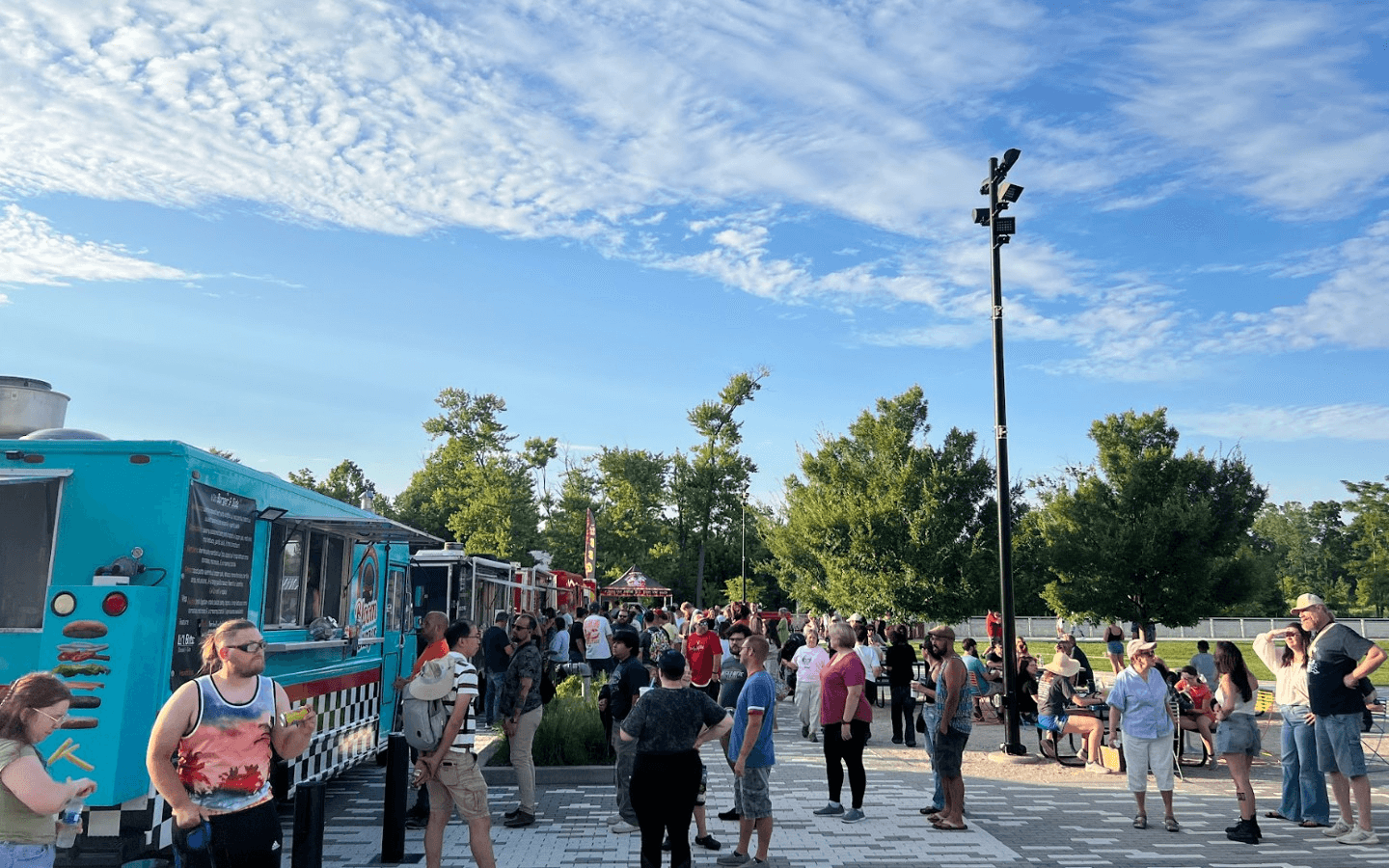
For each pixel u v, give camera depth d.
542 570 30.62
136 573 6.24
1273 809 10.12
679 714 6.13
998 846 8.34
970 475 30.73
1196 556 28.83
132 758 5.88
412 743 6.60
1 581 6.27
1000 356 14.77
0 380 7.58
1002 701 18.42
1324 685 8.77
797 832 8.84
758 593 62.84
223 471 7.08
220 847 4.34
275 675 7.93
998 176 14.91
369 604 10.75
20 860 4.03
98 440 6.45
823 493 32.91
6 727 4.03
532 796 9.12
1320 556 113.31
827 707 9.55
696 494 68.94
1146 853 8.15
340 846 8.23
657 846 6.06
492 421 73.75
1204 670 14.50
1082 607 29.72
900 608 30.12
